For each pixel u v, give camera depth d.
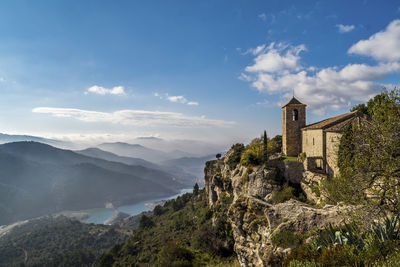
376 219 13.44
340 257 9.79
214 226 55.28
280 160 44.59
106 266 100.88
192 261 34.31
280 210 20.00
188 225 97.62
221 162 91.12
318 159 39.03
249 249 20.80
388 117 14.30
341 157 18.64
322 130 38.00
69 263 166.75
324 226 15.62
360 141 16.23
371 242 10.80
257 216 21.91
